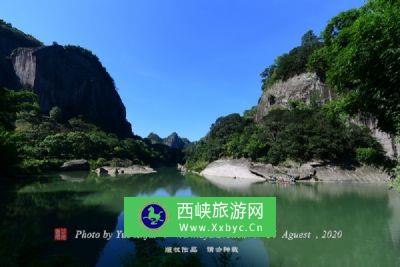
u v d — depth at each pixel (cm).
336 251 1138
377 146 4194
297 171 4091
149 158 8194
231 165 4969
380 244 1216
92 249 1030
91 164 5528
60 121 7419
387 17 537
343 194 2647
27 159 4228
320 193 2723
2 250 557
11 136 2558
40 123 6600
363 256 1084
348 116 855
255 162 4797
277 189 3053
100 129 8131
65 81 8975
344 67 644
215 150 5972
